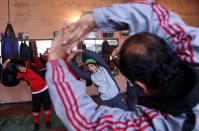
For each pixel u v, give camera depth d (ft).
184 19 15.94
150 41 1.10
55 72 1.31
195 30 1.26
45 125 9.93
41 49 13.56
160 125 1.24
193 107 1.20
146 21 1.26
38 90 9.20
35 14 13.16
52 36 13.69
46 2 13.30
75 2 13.92
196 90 1.07
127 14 1.26
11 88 13.61
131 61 1.10
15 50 10.63
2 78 9.59
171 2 15.44
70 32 1.21
